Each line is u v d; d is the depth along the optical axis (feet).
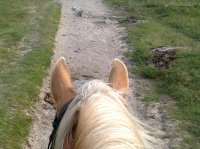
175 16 72.08
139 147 5.41
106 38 58.29
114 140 5.27
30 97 32.01
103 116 5.54
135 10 79.87
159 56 45.78
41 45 49.78
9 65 40.40
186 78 37.96
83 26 66.39
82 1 91.91
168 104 33.19
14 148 24.23
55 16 71.51
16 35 53.98
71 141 5.86
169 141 26.91
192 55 45.21
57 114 6.87
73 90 7.07
